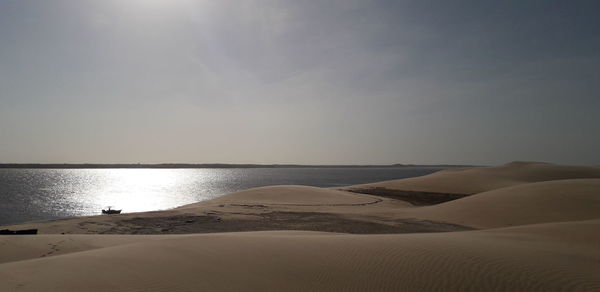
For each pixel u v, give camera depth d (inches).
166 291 258.5
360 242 407.2
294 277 300.4
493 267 316.2
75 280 266.2
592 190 1058.7
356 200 1664.6
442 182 2439.7
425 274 304.3
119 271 291.1
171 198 2753.4
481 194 1248.2
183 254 347.9
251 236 440.1
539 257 358.6
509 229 596.7
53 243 525.3
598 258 383.2
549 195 1054.4
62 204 2207.2
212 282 281.7
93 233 797.9
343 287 282.5
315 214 1120.8
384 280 295.1
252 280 290.8
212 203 1476.4
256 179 6156.5
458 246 383.6
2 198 2458.2
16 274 277.4
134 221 970.7
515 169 2977.4
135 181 5497.1
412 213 1120.8
